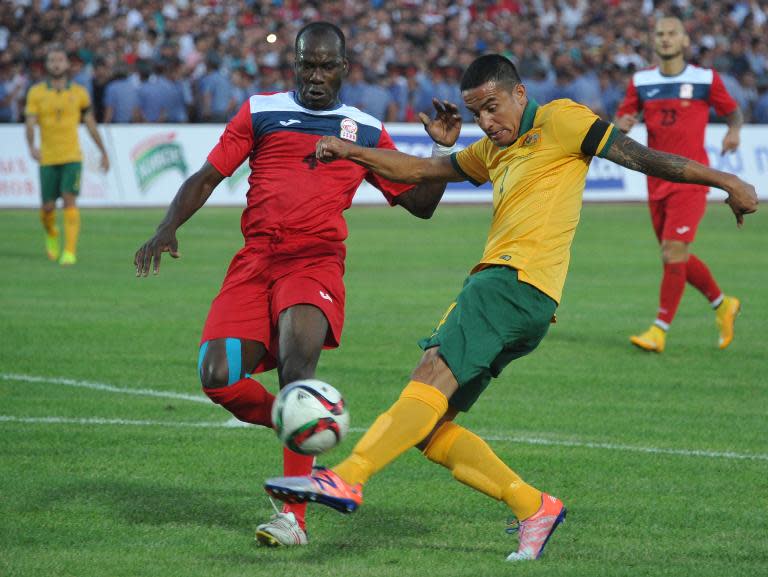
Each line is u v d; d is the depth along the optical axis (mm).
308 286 11891
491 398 18297
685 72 23766
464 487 13383
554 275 10898
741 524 12078
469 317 10664
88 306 26703
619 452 15055
